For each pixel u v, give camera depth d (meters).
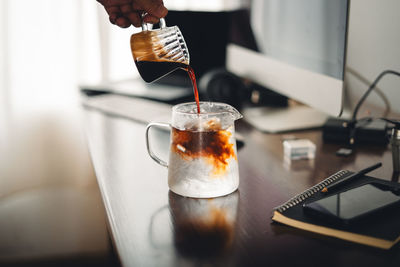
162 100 1.18
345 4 0.72
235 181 0.64
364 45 0.95
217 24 1.31
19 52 1.67
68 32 1.71
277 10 0.97
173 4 1.75
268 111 1.08
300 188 0.66
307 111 1.06
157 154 0.81
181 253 0.51
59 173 1.84
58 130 1.79
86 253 1.24
